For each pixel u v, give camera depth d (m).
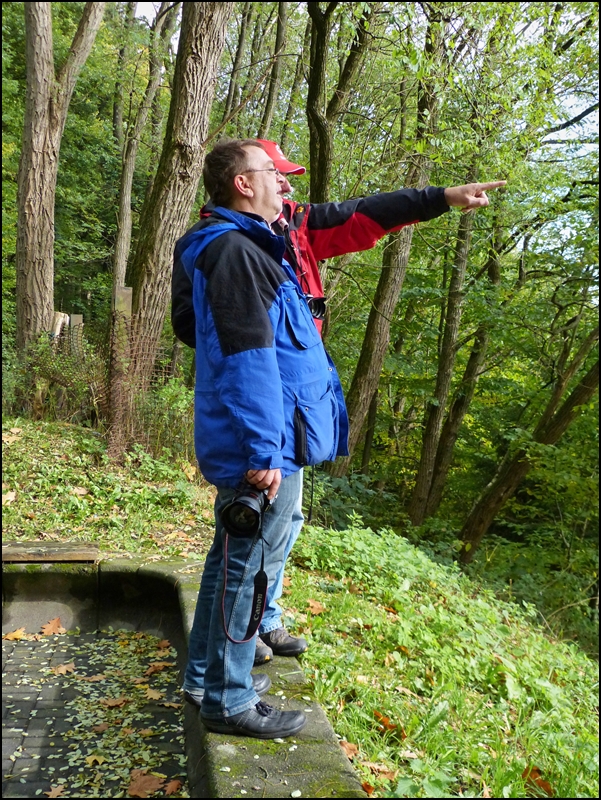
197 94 7.22
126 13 11.41
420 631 3.47
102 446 5.91
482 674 3.47
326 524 8.23
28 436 6.17
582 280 11.75
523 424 14.20
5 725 2.42
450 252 12.12
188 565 3.58
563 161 10.96
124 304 6.23
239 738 1.97
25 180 8.51
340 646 3.08
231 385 1.79
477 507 12.06
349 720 2.44
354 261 9.96
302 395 1.98
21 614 3.35
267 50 14.03
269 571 2.05
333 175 8.66
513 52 8.09
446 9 7.36
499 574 10.50
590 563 10.59
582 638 8.82
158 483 5.48
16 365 7.50
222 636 1.97
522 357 12.95
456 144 7.67
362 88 8.66
